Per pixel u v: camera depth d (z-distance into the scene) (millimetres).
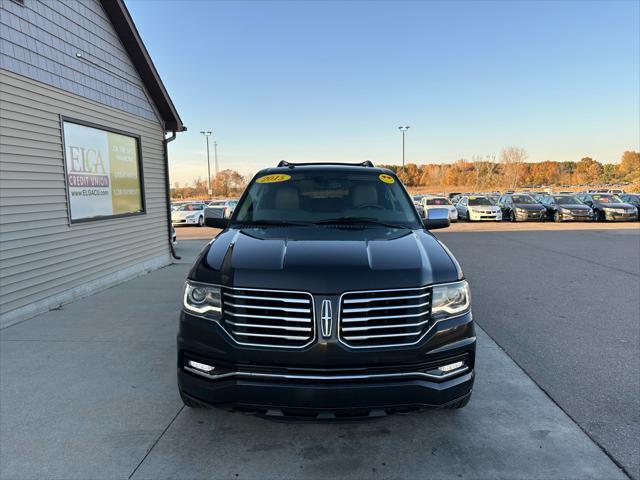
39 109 6031
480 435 2967
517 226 20922
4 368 4008
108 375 3871
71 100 6715
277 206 3863
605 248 12594
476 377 3877
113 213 7949
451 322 2641
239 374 2506
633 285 7676
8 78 5477
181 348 2693
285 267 2604
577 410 3299
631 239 14852
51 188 6254
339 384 2459
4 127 5418
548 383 3760
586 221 22984
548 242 14164
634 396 3523
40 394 3514
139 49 8344
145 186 9117
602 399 3473
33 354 4348
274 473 2570
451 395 2607
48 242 6164
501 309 6109
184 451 2783
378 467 2629
